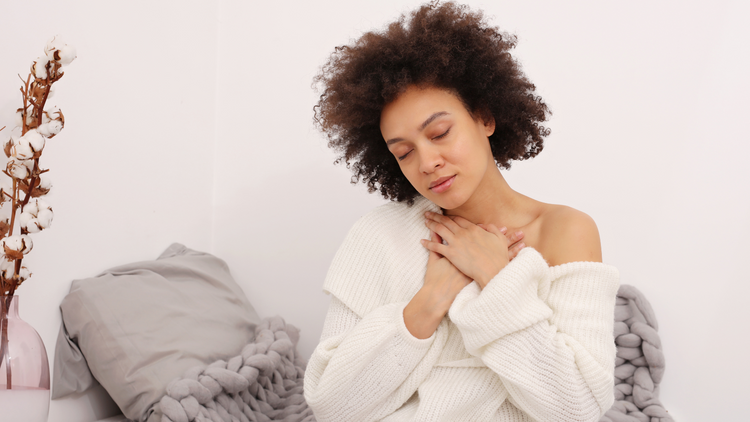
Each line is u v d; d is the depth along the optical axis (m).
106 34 1.52
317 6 1.90
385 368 0.98
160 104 1.73
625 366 1.58
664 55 1.59
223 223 1.98
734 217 1.52
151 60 1.69
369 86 1.02
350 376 0.98
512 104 1.10
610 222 1.65
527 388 0.89
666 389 1.58
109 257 1.53
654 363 1.53
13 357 0.99
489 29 1.11
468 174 0.99
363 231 1.16
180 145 1.82
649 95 1.61
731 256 1.52
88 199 1.45
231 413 1.33
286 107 1.93
